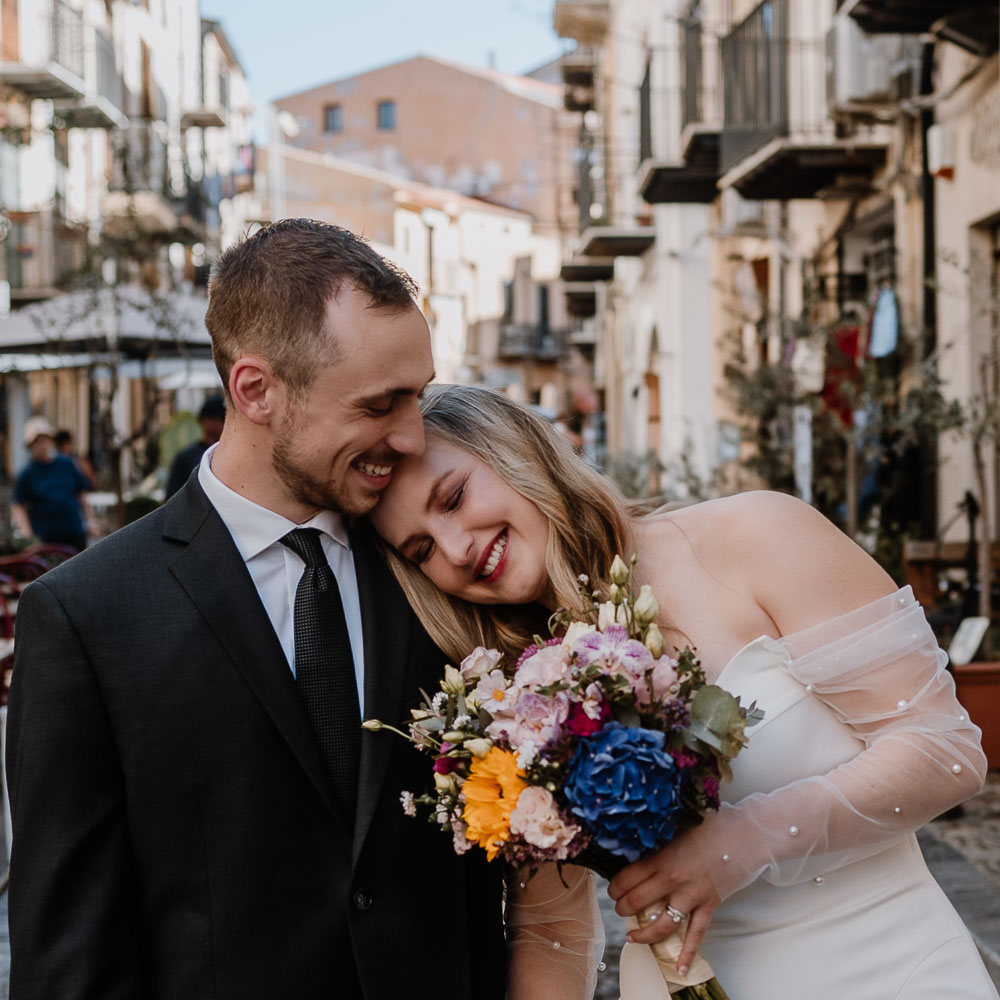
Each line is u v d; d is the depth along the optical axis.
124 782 1.73
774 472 8.83
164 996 1.71
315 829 1.76
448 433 2.02
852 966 1.93
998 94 7.41
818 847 1.84
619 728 1.71
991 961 3.50
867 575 2.01
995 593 6.77
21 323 13.77
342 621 1.86
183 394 27.23
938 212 8.43
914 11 7.48
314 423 1.75
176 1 30.78
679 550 2.08
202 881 1.71
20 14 21.41
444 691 1.87
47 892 1.66
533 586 2.04
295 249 1.75
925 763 1.88
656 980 1.96
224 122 30.84
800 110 10.27
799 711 1.97
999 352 7.73
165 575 1.79
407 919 1.79
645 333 17.67
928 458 8.26
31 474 11.40
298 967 1.72
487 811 1.72
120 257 15.23
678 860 1.80
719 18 13.66
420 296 1.83
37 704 1.71
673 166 12.88
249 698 1.74
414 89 47.53
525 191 46.69
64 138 24.48
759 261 13.14
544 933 2.10
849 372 8.19
